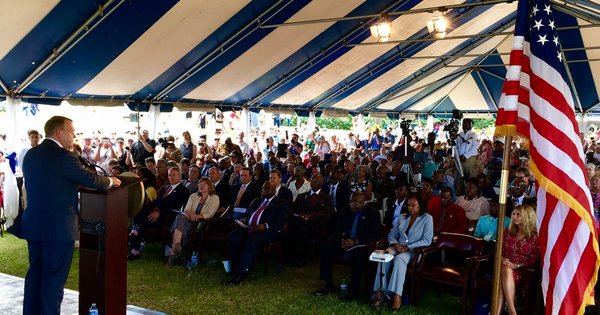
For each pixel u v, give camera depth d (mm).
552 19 3322
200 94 12109
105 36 8266
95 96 10414
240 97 13242
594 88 16500
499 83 19047
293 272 6961
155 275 6707
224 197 8328
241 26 9492
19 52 7910
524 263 5113
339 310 5535
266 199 6965
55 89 9438
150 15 8102
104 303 3838
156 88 10977
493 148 11148
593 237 3189
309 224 7250
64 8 7254
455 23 12820
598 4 10539
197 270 6953
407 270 5746
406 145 10781
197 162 11625
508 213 6875
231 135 20797
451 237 5785
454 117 10602
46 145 3705
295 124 27031
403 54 14227
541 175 3150
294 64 12188
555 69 3221
